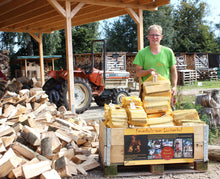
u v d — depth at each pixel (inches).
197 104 216.5
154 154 114.1
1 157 107.7
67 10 221.5
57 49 914.1
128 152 113.0
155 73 121.9
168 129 114.2
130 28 1103.6
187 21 1221.7
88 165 123.6
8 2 277.6
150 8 262.1
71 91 225.0
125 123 113.1
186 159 116.6
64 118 166.7
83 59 756.6
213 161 137.3
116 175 114.7
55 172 101.6
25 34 717.9
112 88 327.3
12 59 739.4
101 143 127.5
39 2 257.8
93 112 286.5
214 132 185.3
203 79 850.8
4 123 139.6
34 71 619.2
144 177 114.7
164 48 128.5
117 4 244.7
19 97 168.4
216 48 1246.3
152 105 119.1
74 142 145.3
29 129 123.0
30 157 116.2
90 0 230.7
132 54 725.9
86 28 974.4
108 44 1107.3
